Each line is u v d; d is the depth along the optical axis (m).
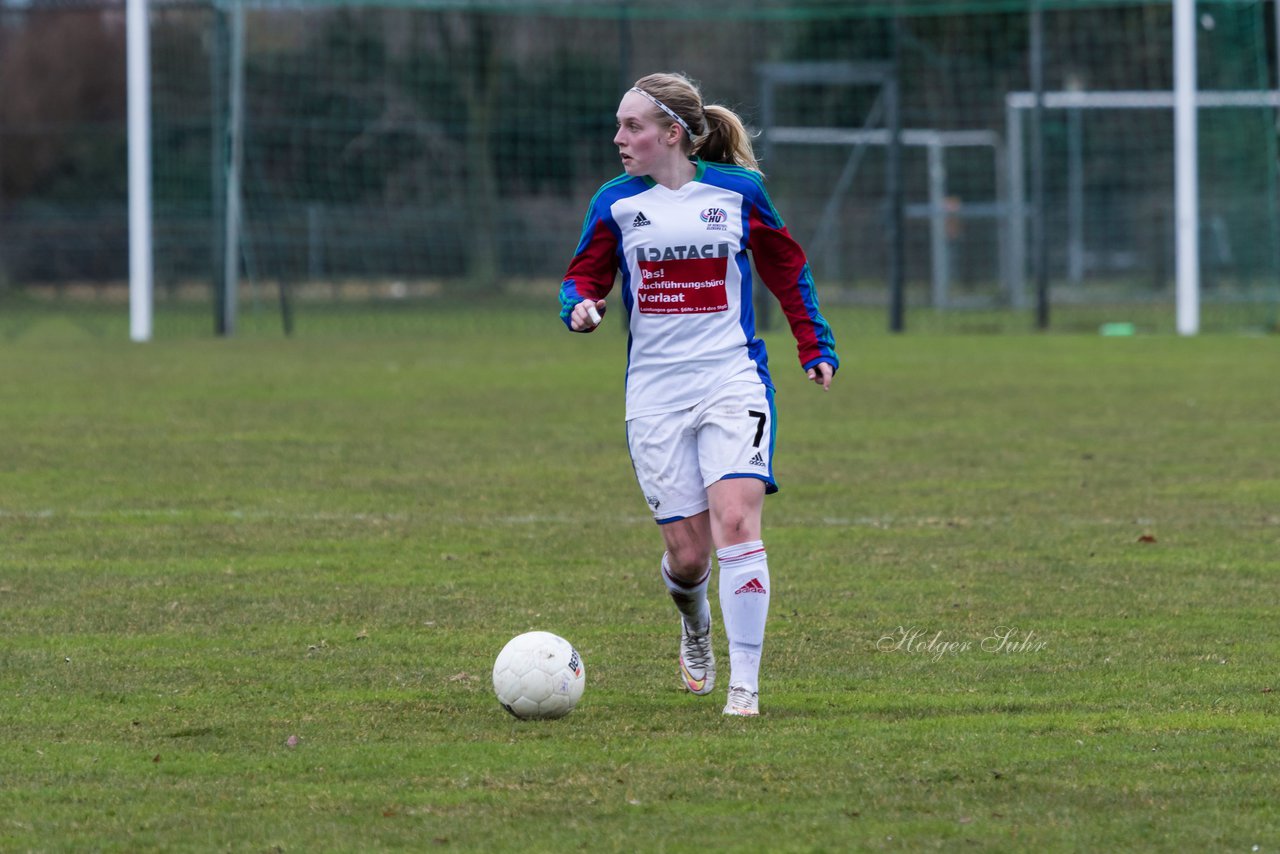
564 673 17.97
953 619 23.17
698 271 18.66
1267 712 18.16
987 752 16.55
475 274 124.75
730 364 18.73
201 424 48.00
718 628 23.50
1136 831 14.16
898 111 92.00
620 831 14.24
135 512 32.69
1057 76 127.06
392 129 130.25
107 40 156.62
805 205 129.62
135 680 19.81
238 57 89.50
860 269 128.62
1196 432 45.53
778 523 31.48
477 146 127.75
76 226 126.81
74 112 154.88
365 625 22.92
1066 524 31.16
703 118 18.83
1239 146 101.69
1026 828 14.25
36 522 31.52
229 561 27.69
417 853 13.75
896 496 34.66
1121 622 22.92
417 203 131.75
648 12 92.94
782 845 13.88
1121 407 51.91
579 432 46.19
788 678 19.95
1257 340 81.62
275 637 22.16
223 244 90.94
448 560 27.83
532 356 76.25
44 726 17.77
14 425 47.56
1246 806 14.83
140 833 14.27
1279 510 32.59
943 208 116.81
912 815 14.62
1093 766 16.06
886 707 18.48
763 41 132.12
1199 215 116.69
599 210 18.88
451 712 18.38
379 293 120.75
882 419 49.09
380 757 16.53
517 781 15.69
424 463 39.81
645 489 19.08
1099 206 128.50
